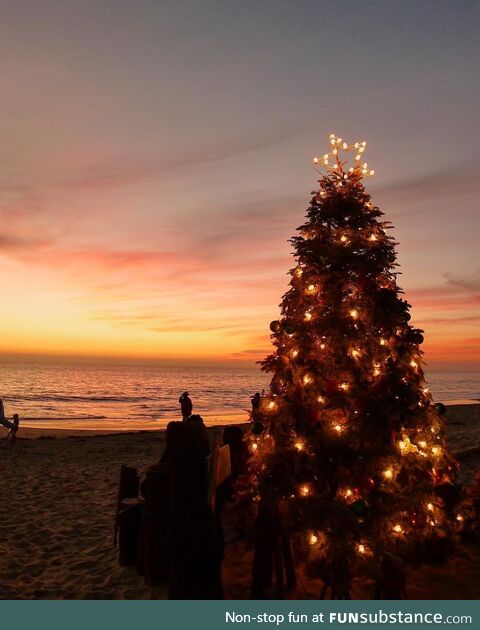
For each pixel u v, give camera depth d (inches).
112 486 368.2
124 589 184.4
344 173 231.9
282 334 222.2
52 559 217.2
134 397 2591.0
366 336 201.0
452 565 197.6
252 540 229.6
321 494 191.0
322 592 167.0
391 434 195.5
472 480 347.3
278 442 209.5
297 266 222.7
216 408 1975.9
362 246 212.1
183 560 164.2
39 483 379.9
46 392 2787.9
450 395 3248.0
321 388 199.6
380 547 175.6
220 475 201.8
